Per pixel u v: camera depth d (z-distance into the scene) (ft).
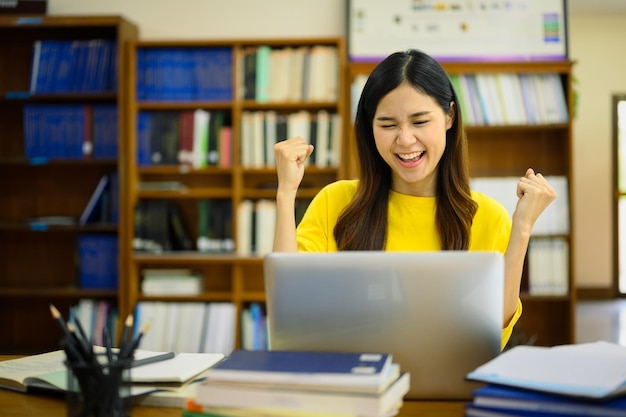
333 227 6.25
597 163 27.50
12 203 15.05
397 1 13.76
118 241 13.84
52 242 15.06
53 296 14.92
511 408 3.50
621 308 24.73
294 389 3.48
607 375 3.64
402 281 4.05
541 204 5.32
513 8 13.65
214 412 3.57
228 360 3.81
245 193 13.85
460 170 5.94
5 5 14.37
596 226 27.63
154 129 13.76
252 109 14.17
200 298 13.78
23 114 15.01
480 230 5.98
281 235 5.55
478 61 13.61
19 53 14.94
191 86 13.74
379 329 4.08
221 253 13.67
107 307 13.97
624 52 27.22
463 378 4.12
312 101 13.53
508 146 14.14
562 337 14.12
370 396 3.39
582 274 27.76
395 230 6.03
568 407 3.41
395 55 5.60
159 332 13.56
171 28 14.56
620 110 27.55
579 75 27.35
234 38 14.46
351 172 13.34
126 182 13.75
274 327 4.21
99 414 3.47
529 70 13.32
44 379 4.50
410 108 5.42
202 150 13.70
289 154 5.60
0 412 4.16
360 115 5.97
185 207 14.47
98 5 14.62
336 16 14.32
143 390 4.25
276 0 14.39
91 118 13.98
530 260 13.48
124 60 13.82
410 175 5.61
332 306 4.12
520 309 5.40
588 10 25.79
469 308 4.04
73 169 14.90
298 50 13.60
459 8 13.70
